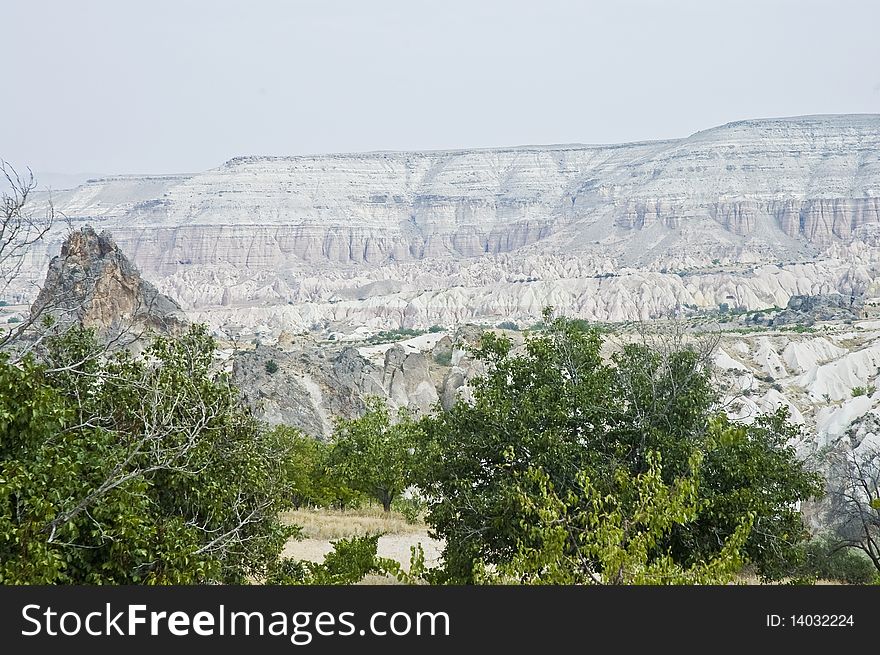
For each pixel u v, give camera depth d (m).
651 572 36.16
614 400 60.25
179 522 42.81
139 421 48.19
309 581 58.59
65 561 36.56
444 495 61.78
